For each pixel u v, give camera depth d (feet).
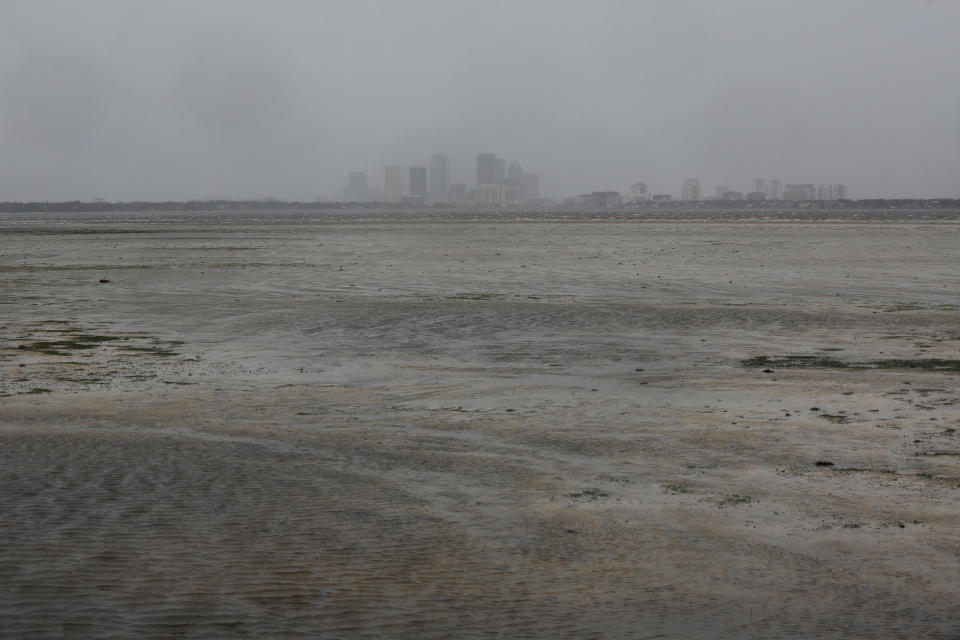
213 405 62.44
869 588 31.27
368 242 281.54
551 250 236.63
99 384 69.87
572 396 65.62
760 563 33.63
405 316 107.65
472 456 49.26
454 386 69.51
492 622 27.84
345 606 28.84
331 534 35.99
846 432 54.60
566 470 46.60
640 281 151.23
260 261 197.77
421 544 35.09
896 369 75.61
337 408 61.67
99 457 47.44
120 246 261.24
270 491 41.88
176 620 27.55
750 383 69.97
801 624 28.09
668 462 48.19
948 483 44.27
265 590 30.04
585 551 34.65
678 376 73.15
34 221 588.50
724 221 503.20
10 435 52.60
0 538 34.47
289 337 93.71
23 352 84.79
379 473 45.57
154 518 37.42
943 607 29.66
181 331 97.91
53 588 29.76
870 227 386.52
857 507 40.55
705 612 28.94
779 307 115.65
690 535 36.70
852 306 116.98
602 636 26.96
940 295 130.00
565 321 103.55
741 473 46.09
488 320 104.42
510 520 38.37
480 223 485.56
